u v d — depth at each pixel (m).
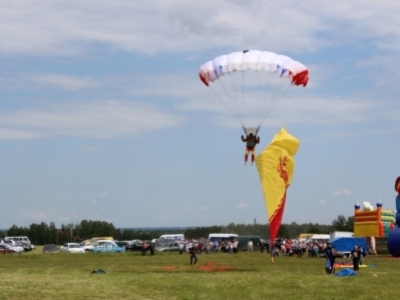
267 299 30.72
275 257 78.81
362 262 57.22
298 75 47.22
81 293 31.67
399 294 32.94
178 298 30.81
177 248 101.38
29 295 30.22
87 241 112.19
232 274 45.56
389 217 84.12
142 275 44.00
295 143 56.31
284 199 56.69
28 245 113.75
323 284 37.53
